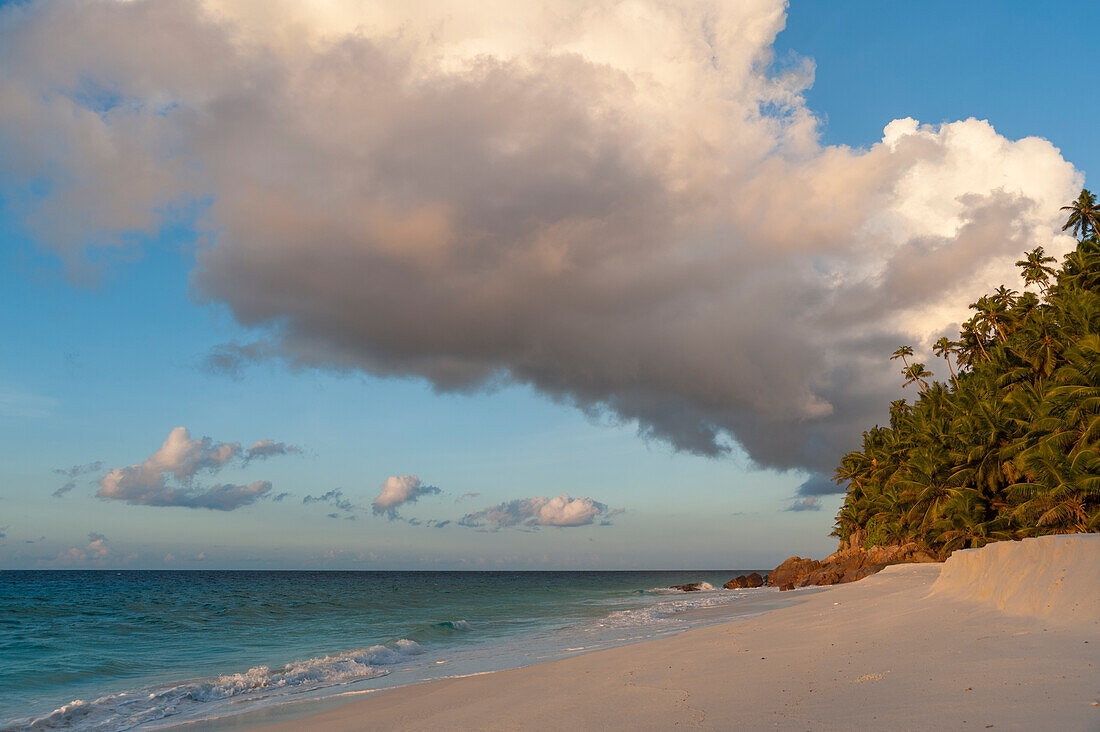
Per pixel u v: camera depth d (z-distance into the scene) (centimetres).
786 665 1112
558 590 10419
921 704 715
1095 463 3697
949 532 5447
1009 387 4969
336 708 1364
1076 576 1066
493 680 1467
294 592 9706
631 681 1162
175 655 2697
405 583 15938
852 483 9212
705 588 9112
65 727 1385
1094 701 636
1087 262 4656
